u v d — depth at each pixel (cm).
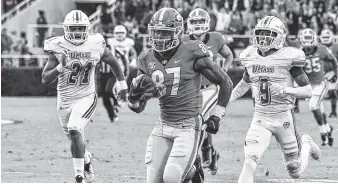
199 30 1884
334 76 2656
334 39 4272
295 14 4597
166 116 1281
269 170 1894
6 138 2564
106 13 5066
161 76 1270
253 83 1484
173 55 1269
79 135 1598
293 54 1446
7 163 2016
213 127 1288
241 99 4434
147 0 5031
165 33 1252
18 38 5181
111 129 2808
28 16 5378
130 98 1276
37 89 4738
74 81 1641
